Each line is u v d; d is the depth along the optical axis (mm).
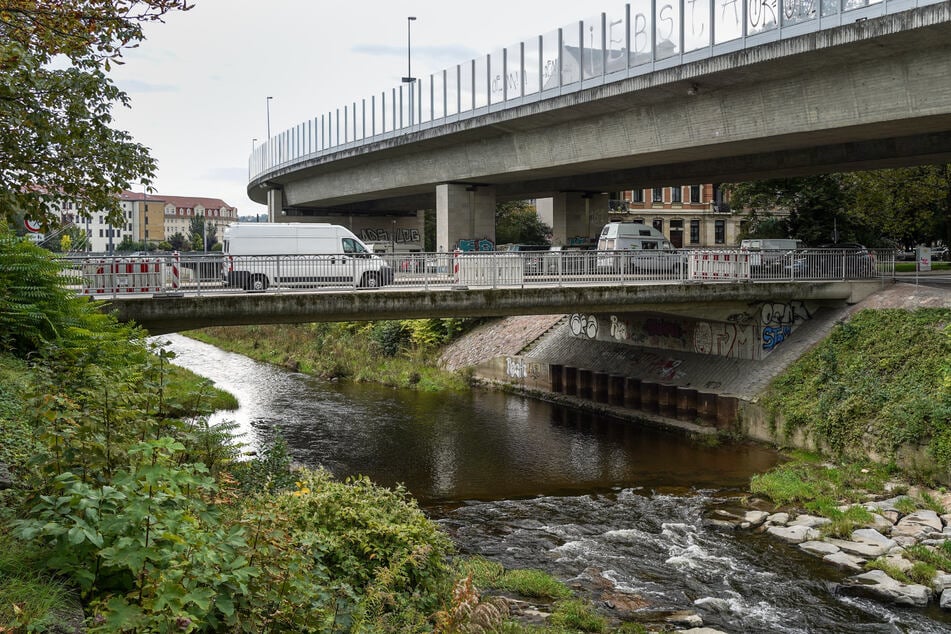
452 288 22344
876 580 13320
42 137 11539
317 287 21500
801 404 23375
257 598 5645
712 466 21766
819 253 27312
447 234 40812
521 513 17312
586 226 45188
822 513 17016
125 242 134875
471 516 17078
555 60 31125
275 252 27500
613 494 18984
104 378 6973
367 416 28938
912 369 21766
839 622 11938
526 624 10625
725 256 26141
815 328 27094
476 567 13117
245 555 5750
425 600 9047
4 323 12102
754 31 23703
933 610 12445
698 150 28547
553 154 33531
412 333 44312
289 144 54969
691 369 29031
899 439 19453
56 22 11367
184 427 7121
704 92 26656
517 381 35625
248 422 27516
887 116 22031
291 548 6371
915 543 15109
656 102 28422
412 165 43094
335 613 6727
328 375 39469
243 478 11664
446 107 37312
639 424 27922
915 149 27312
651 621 11750
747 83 25328
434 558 10039
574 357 34438
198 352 50719
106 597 5043
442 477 20547
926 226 43156
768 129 25141
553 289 23047
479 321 43688
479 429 26766
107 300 17906
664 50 26609
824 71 23234
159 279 18844
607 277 24734
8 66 10359
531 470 21344
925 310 24125
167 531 5117
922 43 20516
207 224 187000
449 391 35188
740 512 17344
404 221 68688
